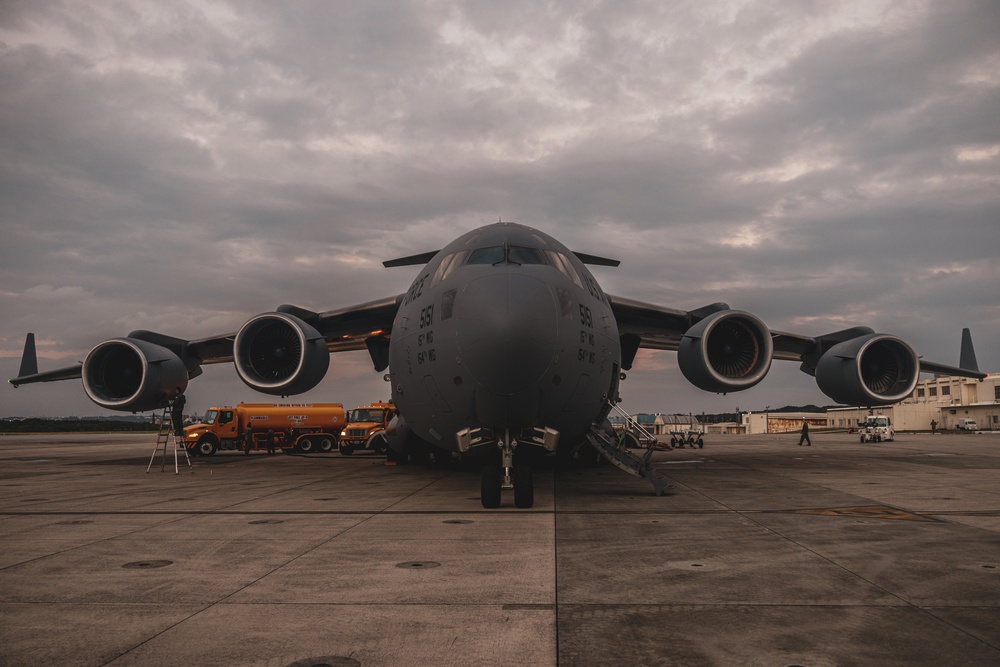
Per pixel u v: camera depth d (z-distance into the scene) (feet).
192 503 34.45
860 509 30.30
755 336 49.34
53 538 24.25
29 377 61.26
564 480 44.29
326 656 12.04
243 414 97.09
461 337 31.37
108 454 96.37
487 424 32.68
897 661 11.53
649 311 52.44
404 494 37.37
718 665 11.42
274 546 22.29
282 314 50.34
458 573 18.21
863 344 51.55
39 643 12.87
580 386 34.32
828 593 15.93
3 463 73.36
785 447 105.40
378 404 102.27
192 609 15.05
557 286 33.50
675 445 112.06
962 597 15.55
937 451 87.10
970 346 67.82
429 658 11.89
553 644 12.54
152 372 52.70
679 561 19.53
